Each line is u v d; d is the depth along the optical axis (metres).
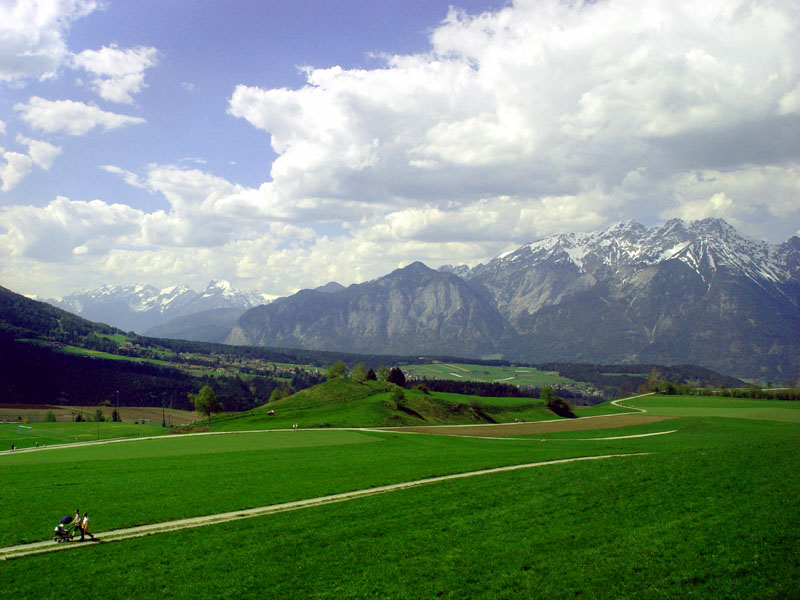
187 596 33.06
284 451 93.62
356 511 47.69
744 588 29.86
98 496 56.69
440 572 34.69
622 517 42.31
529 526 41.81
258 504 52.19
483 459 75.75
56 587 34.72
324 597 32.28
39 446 126.81
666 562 33.72
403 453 86.94
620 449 84.81
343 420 156.12
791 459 59.19
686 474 53.59
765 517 39.62
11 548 41.81
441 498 50.78
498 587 32.25
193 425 157.75
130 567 37.41
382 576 34.53
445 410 184.00
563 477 56.50
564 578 32.66
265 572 35.88
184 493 57.34
